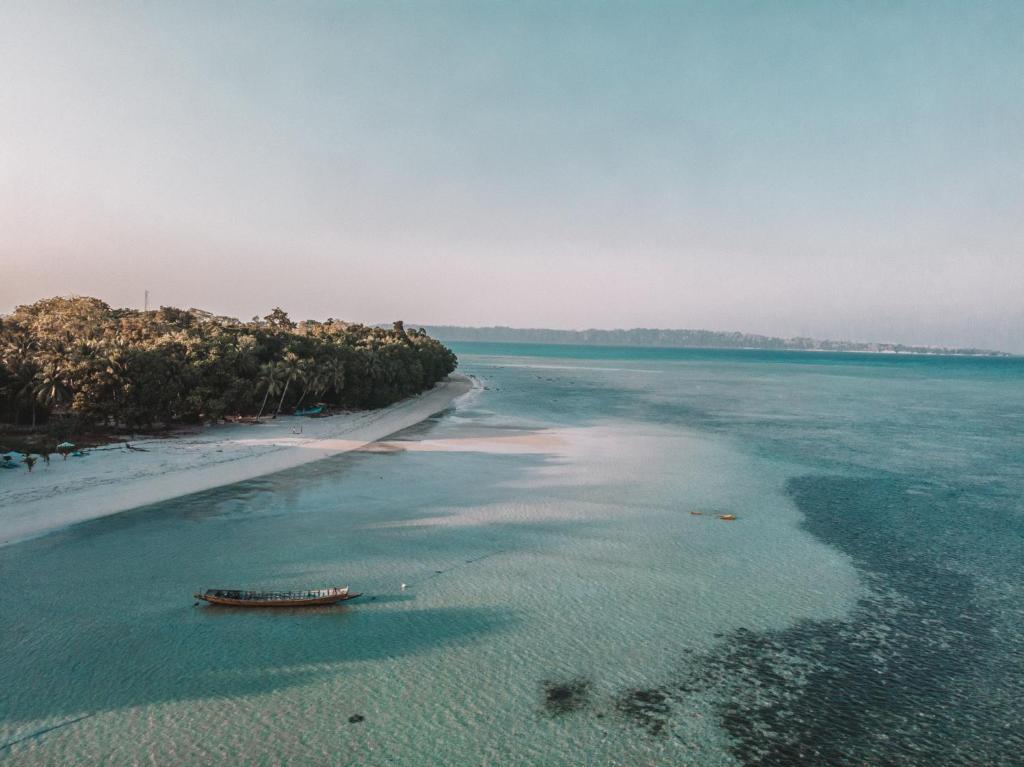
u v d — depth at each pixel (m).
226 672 25.00
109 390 72.00
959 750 21.42
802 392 166.00
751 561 37.88
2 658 25.52
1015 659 27.16
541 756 20.80
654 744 21.45
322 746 20.95
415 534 41.56
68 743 20.75
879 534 43.38
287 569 35.25
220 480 54.97
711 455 70.94
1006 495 54.19
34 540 39.09
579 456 69.00
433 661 26.17
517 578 34.62
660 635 28.70
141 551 37.56
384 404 115.06
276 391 94.19
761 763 20.67
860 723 22.77
